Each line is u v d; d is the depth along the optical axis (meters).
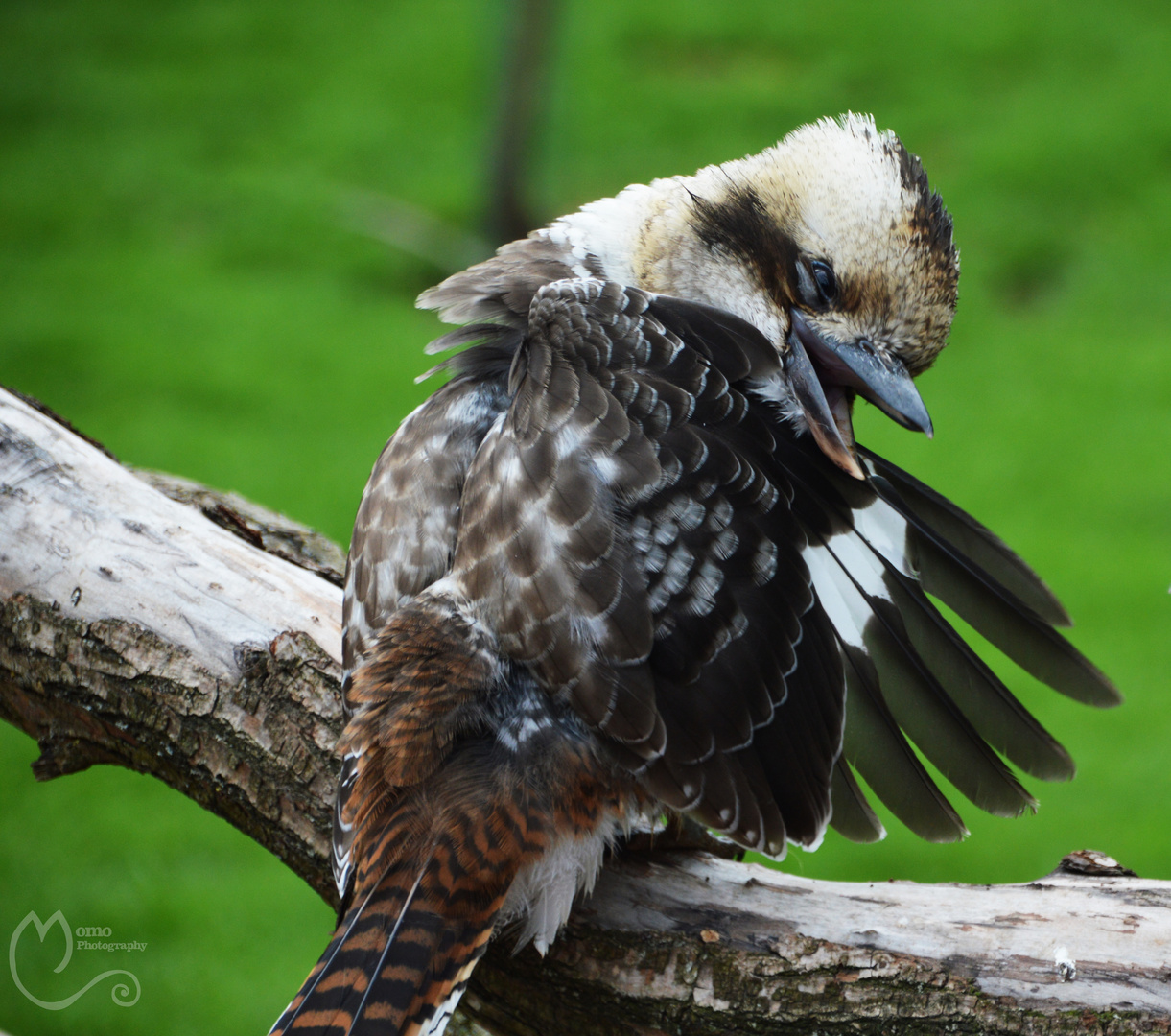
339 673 5.77
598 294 5.66
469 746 5.04
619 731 5.00
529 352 5.48
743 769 5.12
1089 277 22.94
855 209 6.57
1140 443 18.67
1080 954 4.96
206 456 17.44
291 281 22.73
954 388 20.36
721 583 5.11
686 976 5.15
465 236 23.89
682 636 5.06
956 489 17.66
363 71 30.02
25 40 31.23
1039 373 20.62
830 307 6.64
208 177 25.58
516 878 4.98
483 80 28.30
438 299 6.29
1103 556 16.09
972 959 5.00
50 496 6.38
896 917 5.15
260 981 11.05
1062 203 24.59
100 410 18.59
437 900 4.82
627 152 25.98
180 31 31.92
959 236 23.91
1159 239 23.56
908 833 12.63
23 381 19.19
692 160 25.73
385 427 18.50
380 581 5.45
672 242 6.88
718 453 5.18
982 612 6.47
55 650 6.08
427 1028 4.65
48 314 21.09
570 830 5.05
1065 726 13.97
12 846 12.61
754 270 6.75
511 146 23.56
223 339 20.56
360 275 23.06
